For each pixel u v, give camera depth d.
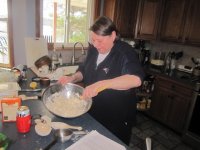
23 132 0.96
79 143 0.91
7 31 2.82
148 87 2.99
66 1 3.03
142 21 3.08
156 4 2.82
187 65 2.86
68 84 1.39
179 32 2.56
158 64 2.94
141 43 3.41
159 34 2.85
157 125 2.81
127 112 1.38
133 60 1.26
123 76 1.15
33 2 2.67
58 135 0.94
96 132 1.01
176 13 2.58
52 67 2.27
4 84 1.37
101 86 1.05
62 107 1.17
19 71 1.76
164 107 2.69
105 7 3.21
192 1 2.36
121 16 3.06
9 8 2.69
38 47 2.40
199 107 2.23
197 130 2.29
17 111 0.97
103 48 1.26
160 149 2.27
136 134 2.53
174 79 2.49
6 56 2.96
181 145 2.38
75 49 3.16
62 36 3.13
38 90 1.53
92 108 1.39
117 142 0.96
